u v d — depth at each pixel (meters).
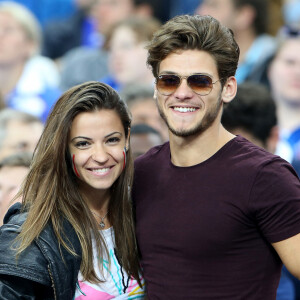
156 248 10.44
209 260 10.05
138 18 21.89
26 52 22.73
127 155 11.01
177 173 10.45
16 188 13.70
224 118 13.79
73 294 10.43
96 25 24.86
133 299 10.91
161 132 17.36
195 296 10.12
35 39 22.98
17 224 10.44
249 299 10.05
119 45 21.39
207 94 9.98
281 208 9.71
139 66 21.27
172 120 10.18
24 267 10.06
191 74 9.93
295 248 9.73
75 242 10.50
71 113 10.42
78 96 10.42
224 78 10.17
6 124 17.20
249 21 22.20
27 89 22.44
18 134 17.11
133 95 17.50
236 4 22.08
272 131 14.13
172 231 10.25
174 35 9.97
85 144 10.52
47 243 10.27
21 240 10.20
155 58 10.18
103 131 10.47
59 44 25.06
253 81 20.86
